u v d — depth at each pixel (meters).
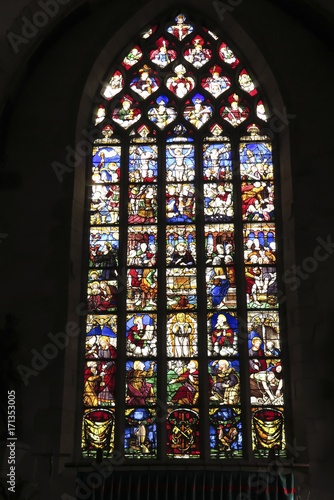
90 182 16.33
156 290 15.27
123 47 17.33
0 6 14.71
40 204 15.21
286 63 16.31
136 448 14.05
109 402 14.38
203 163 16.44
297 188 15.12
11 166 15.55
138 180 16.36
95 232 15.86
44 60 16.67
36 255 14.77
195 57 17.53
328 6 15.59
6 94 15.66
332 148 15.33
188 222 15.84
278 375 14.41
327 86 15.96
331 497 12.79
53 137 15.80
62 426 13.51
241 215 15.79
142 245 15.71
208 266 15.43
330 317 14.00
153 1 17.02
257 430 14.07
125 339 14.89
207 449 13.91
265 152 16.39
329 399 13.46
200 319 14.95
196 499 12.58
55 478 13.08
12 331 13.99
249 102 16.92
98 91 17.03
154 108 17.11
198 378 14.53
